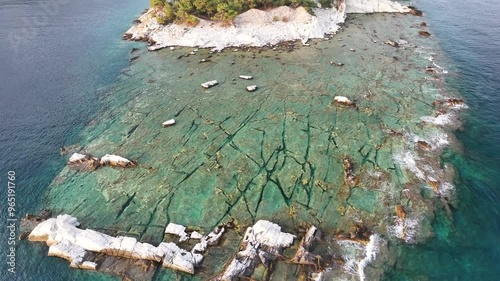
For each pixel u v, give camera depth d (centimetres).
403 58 5150
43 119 4172
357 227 2677
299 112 4081
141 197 3064
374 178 3116
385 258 2470
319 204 2906
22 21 7094
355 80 4653
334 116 3975
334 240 2592
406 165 3238
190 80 4866
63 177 3322
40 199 3094
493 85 4409
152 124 4003
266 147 3572
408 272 2392
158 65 5288
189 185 3166
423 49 5388
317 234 2612
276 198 2988
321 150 3488
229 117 4062
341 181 3116
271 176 3216
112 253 2558
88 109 4338
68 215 2841
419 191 2964
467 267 2422
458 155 3347
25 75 5122
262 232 2583
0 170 3419
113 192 3131
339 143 3566
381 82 4572
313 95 4384
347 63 5084
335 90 4459
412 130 3684
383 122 3828
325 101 4250
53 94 4662
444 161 3278
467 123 3769
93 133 3906
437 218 2747
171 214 2889
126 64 5372
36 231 2720
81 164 3444
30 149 3697
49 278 2464
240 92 4531
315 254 2459
